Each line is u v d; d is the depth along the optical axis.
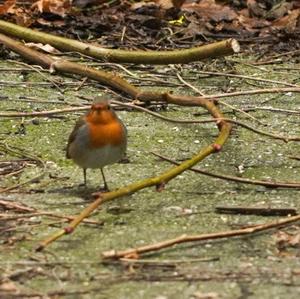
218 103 12.15
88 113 9.58
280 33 16.23
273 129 12.09
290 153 11.23
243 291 7.76
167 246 8.41
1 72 14.10
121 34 15.94
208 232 8.94
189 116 12.55
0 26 14.91
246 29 16.59
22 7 16.84
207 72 14.12
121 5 17.12
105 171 10.59
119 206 9.52
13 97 13.09
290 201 9.73
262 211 9.38
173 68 14.52
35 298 7.59
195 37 16.12
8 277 7.94
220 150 10.47
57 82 13.62
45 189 10.03
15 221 9.11
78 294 7.67
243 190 10.03
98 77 13.22
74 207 9.52
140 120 12.36
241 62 14.96
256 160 10.98
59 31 15.98
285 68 14.73
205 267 8.18
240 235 8.76
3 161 10.82
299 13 16.88
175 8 17.00
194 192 9.95
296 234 8.86
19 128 11.91
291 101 13.27
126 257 8.26
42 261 8.26
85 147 9.51
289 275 8.06
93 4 17.03
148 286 7.82
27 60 14.46
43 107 12.73
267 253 8.50
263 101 13.24
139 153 11.18
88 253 8.43
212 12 17.11
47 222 9.10
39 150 11.21
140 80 13.86
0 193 9.87
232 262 8.30
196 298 7.62
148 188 10.02
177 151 11.29
